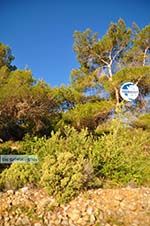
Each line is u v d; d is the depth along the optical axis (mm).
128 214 9320
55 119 20328
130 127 19594
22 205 9555
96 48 26344
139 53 26234
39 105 19578
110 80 22391
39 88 19078
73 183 10062
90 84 24594
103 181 11258
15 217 9078
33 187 10617
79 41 26547
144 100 23391
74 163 10703
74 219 9023
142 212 9438
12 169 11156
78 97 22453
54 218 9062
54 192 10000
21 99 18906
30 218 9062
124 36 26297
